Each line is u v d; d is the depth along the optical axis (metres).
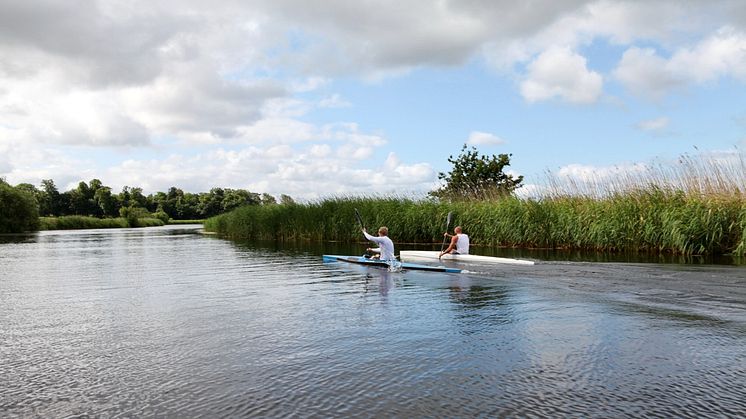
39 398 5.26
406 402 4.99
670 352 6.48
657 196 19.05
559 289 11.16
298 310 9.41
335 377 5.72
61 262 20.12
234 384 5.55
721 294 10.23
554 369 5.90
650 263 14.92
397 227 26.28
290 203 33.88
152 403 5.08
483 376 5.69
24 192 61.34
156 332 7.91
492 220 23.20
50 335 7.84
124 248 28.55
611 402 4.93
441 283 12.47
